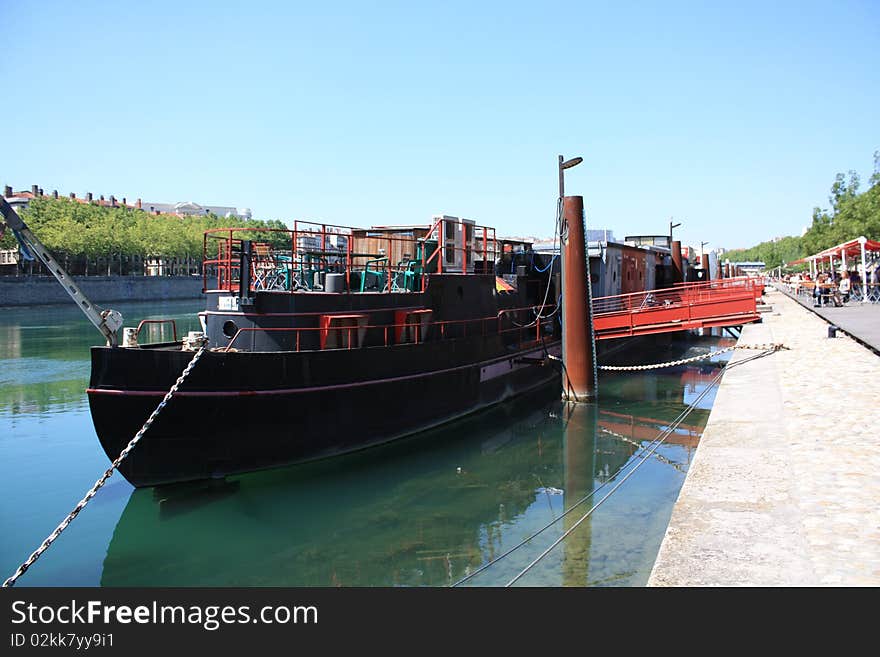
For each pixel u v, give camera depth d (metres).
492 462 15.29
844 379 15.57
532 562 9.59
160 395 11.91
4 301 68.00
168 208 192.00
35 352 33.81
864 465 8.62
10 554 10.37
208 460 12.57
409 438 16.50
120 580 9.50
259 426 13.02
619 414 20.36
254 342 13.47
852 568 5.73
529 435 17.86
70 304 76.06
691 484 8.44
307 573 9.68
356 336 14.92
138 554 10.38
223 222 117.94
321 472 14.13
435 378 17.25
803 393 14.21
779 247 160.38
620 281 32.91
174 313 66.06
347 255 15.48
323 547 10.65
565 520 11.48
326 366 14.02
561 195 21.83
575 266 21.75
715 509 7.48
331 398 14.16
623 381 26.38
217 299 14.23
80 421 19.23
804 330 28.75
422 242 17.69
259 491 13.06
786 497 7.77
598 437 17.61
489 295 20.53
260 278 16.19
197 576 9.63
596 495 12.77
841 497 7.47
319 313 14.20
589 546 10.08
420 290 17.30
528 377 23.30
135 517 11.84
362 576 9.50
